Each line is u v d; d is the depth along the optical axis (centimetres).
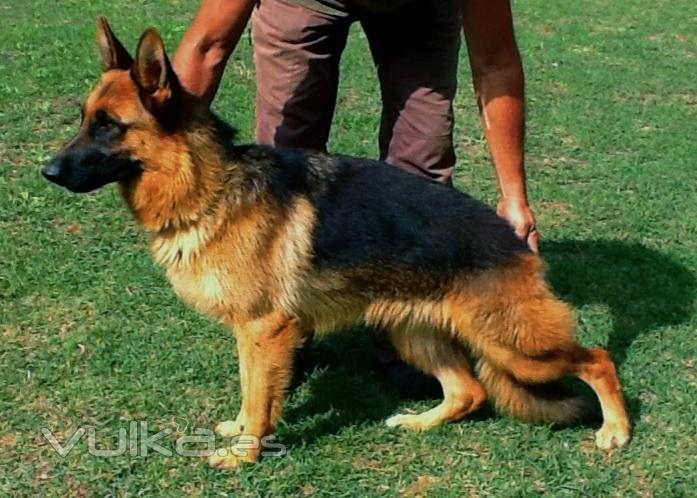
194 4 1415
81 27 1208
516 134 501
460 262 448
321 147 521
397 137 510
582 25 1470
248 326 442
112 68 438
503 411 500
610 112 1036
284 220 438
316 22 482
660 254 691
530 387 482
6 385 504
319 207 446
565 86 1130
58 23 1236
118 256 645
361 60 1144
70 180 417
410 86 497
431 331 483
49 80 980
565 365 469
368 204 451
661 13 1584
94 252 650
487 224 455
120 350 539
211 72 461
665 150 921
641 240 716
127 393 502
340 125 921
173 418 488
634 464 464
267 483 443
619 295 629
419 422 491
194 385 515
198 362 533
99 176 420
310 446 471
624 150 922
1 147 810
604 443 475
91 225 686
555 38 1373
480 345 462
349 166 461
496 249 450
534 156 891
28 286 599
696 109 1073
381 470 458
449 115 505
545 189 801
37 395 498
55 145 824
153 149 420
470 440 482
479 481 450
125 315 577
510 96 496
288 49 487
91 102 421
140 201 430
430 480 452
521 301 452
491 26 485
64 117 889
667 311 609
